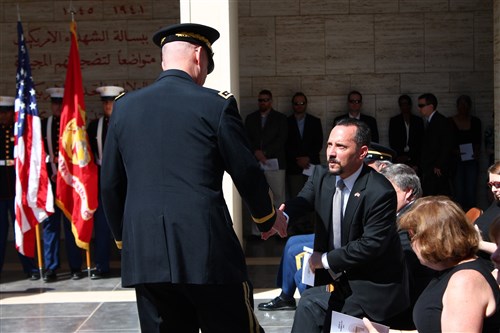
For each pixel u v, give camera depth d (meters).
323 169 5.01
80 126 9.30
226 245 3.89
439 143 11.07
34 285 9.20
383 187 4.67
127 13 12.56
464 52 12.38
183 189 3.84
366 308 4.73
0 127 9.77
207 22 8.19
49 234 9.50
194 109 3.89
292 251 7.36
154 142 3.90
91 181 9.29
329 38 12.48
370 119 12.08
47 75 12.63
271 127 11.92
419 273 5.21
